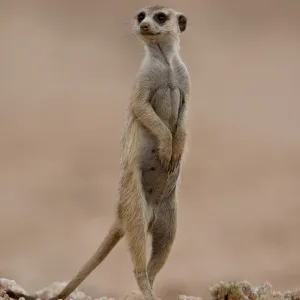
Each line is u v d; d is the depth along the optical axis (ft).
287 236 62.75
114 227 36.19
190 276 49.62
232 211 70.64
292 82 132.26
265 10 167.73
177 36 38.58
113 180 80.64
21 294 35.94
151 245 37.78
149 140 36.86
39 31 152.87
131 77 133.80
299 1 170.81
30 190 75.77
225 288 34.35
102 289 44.27
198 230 63.87
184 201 73.67
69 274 49.93
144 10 39.40
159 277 49.19
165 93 37.55
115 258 55.88
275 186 80.33
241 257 56.29
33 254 55.47
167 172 36.86
